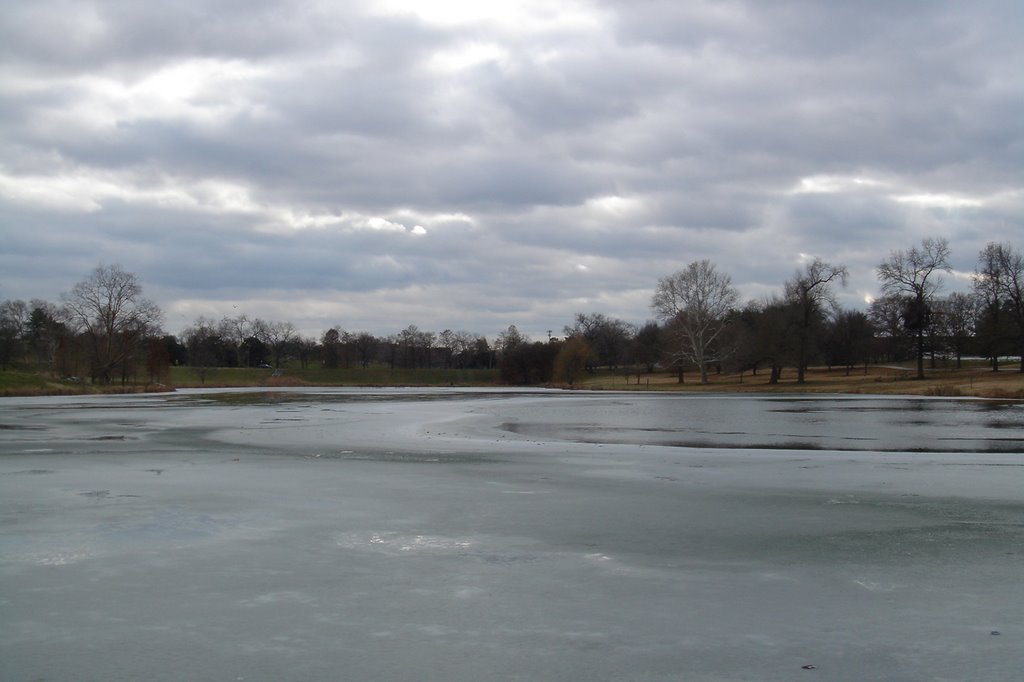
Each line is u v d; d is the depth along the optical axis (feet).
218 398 233.55
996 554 39.17
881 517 48.62
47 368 379.35
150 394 266.57
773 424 130.62
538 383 426.92
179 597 31.53
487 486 60.23
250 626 28.19
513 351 442.91
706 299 331.16
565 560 37.52
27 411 164.14
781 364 311.47
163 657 25.36
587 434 112.27
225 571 35.35
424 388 357.61
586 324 559.79
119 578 34.17
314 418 142.41
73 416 146.72
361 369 534.37
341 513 48.83
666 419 143.54
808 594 32.32
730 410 171.12
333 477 64.75
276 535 42.60
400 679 23.68
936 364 401.70
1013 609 30.45
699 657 25.43
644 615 29.53
